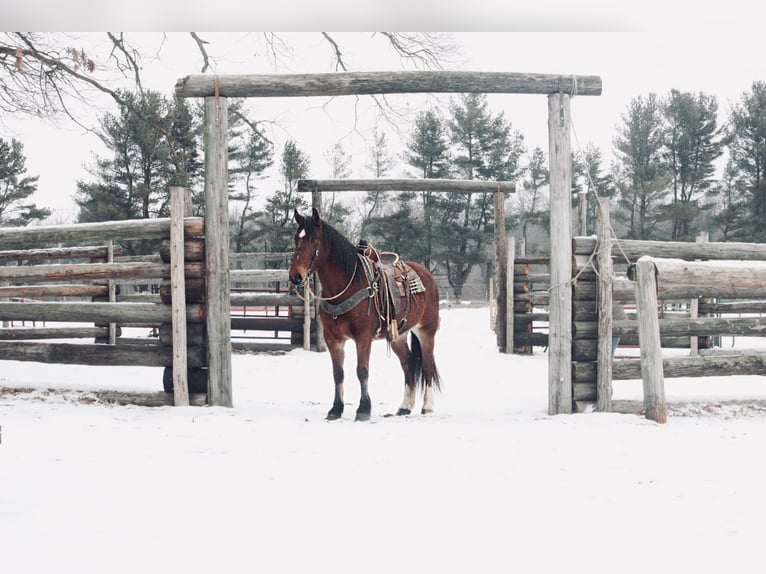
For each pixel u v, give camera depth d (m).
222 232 8.03
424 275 8.58
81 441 5.70
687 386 9.88
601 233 7.74
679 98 42.12
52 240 8.39
